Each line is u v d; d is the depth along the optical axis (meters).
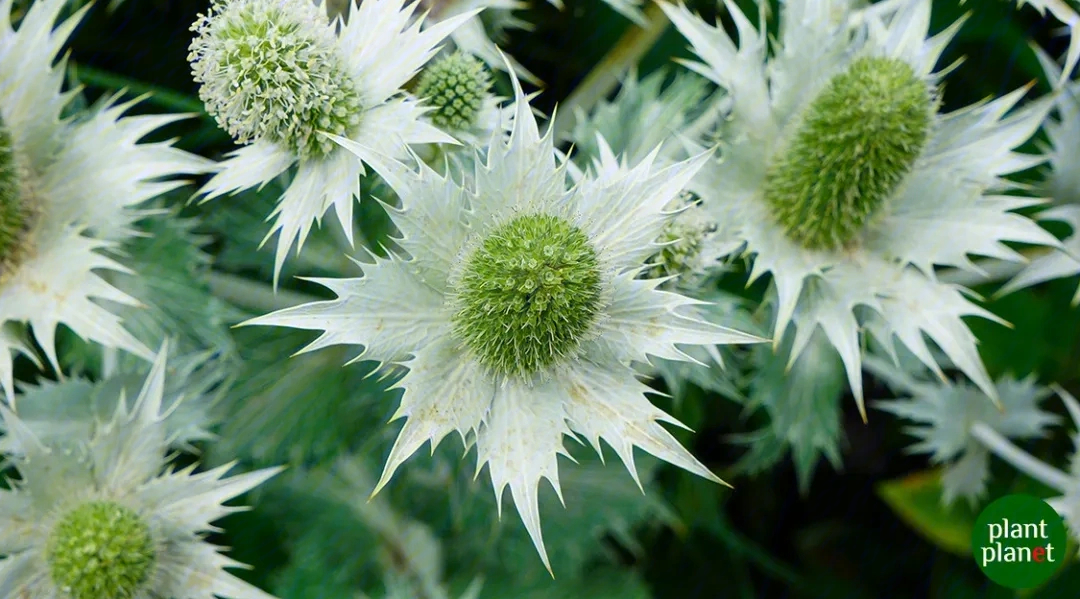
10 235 0.32
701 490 0.40
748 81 0.34
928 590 0.40
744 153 0.34
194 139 0.37
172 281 0.33
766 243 0.34
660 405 0.39
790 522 0.41
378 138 0.31
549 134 0.30
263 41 0.31
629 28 0.40
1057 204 0.38
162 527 0.32
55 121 0.32
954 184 0.34
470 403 0.30
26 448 0.31
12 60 0.32
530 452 0.30
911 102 0.33
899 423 0.42
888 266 0.34
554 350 0.30
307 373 0.35
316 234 0.36
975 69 0.42
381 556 0.36
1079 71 0.40
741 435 0.39
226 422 0.34
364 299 0.30
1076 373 0.41
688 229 0.33
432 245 0.30
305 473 0.36
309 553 0.36
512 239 0.30
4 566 0.31
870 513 0.41
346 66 0.31
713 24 0.41
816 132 0.34
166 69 0.38
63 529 0.32
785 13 0.34
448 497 0.37
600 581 0.37
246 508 0.32
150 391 0.32
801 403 0.36
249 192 0.36
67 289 0.31
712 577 0.40
